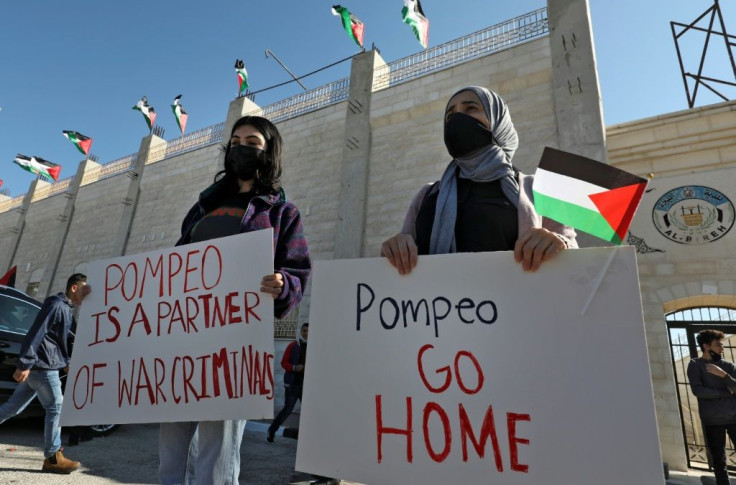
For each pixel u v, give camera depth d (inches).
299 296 68.1
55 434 141.8
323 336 52.3
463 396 44.7
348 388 49.2
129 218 592.7
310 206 417.7
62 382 190.7
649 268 258.1
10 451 162.6
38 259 718.5
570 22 314.5
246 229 68.8
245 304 61.9
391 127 396.8
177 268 68.7
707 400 166.1
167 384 62.5
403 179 370.9
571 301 43.8
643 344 40.1
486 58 354.0
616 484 37.3
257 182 76.3
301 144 454.9
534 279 45.9
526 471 40.2
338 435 47.7
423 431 44.9
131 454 176.7
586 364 41.4
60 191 772.6
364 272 53.8
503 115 62.7
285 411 238.8
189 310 65.5
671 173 269.1
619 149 287.0
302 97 486.9
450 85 367.6
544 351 43.3
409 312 50.1
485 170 57.4
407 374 47.6
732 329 244.7
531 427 41.4
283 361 249.4
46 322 142.7
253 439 242.7
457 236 56.5
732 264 237.5
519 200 55.3
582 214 46.3
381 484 44.3
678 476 209.8
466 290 48.5
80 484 130.4
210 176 526.3
